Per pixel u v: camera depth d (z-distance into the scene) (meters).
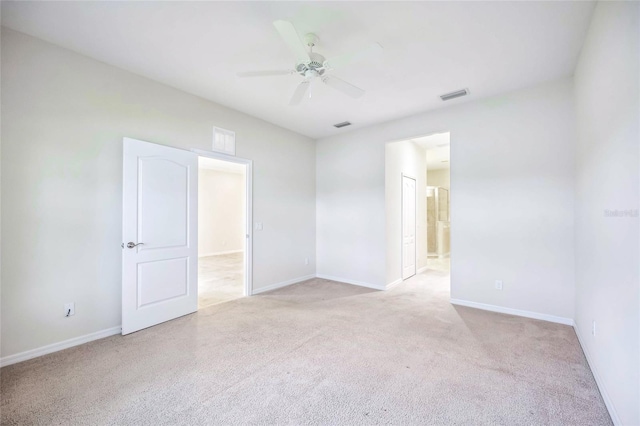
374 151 4.70
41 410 1.75
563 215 3.11
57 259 2.52
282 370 2.20
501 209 3.49
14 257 2.31
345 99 3.66
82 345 2.61
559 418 1.68
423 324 3.12
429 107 3.92
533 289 3.28
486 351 2.50
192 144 3.52
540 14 2.12
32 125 2.40
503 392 1.92
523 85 3.28
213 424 1.64
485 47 2.55
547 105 3.21
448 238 8.58
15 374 2.13
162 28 2.31
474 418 1.68
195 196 3.49
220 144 3.84
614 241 1.69
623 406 1.52
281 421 1.66
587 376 2.11
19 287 2.33
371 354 2.46
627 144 1.50
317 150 5.49
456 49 2.58
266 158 4.52
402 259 5.20
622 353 1.55
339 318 3.31
